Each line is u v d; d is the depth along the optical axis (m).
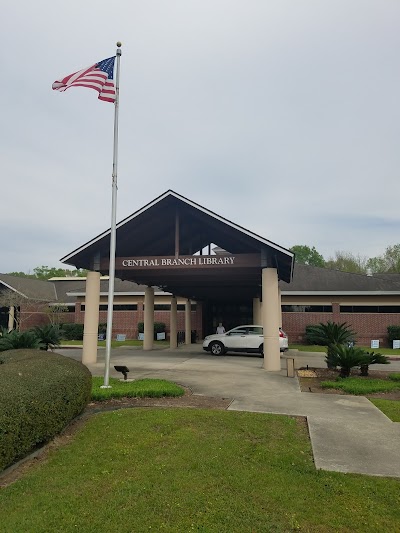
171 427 6.59
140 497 4.34
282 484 4.67
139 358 18.38
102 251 16.47
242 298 31.20
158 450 5.65
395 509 4.15
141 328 33.56
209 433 6.39
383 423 7.22
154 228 17.00
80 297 36.03
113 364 15.80
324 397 9.54
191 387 10.69
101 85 11.19
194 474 4.89
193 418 7.11
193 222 16.61
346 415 7.78
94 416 7.41
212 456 5.43
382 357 12.69
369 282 30.84
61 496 4.38
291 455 5.54
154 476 4.84
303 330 30.16
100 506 4.16
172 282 21.69
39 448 5.75
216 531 3.73
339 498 4.36
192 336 30.81
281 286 30.89
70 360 8.21
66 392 6.43
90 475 4.92
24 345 14.61
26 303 33.41
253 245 14.81
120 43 11.41
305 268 34.09
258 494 4.43
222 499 4.31
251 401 8.98
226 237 18.20
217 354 20.19
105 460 5.36
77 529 3.76
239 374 13.17
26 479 4.81
